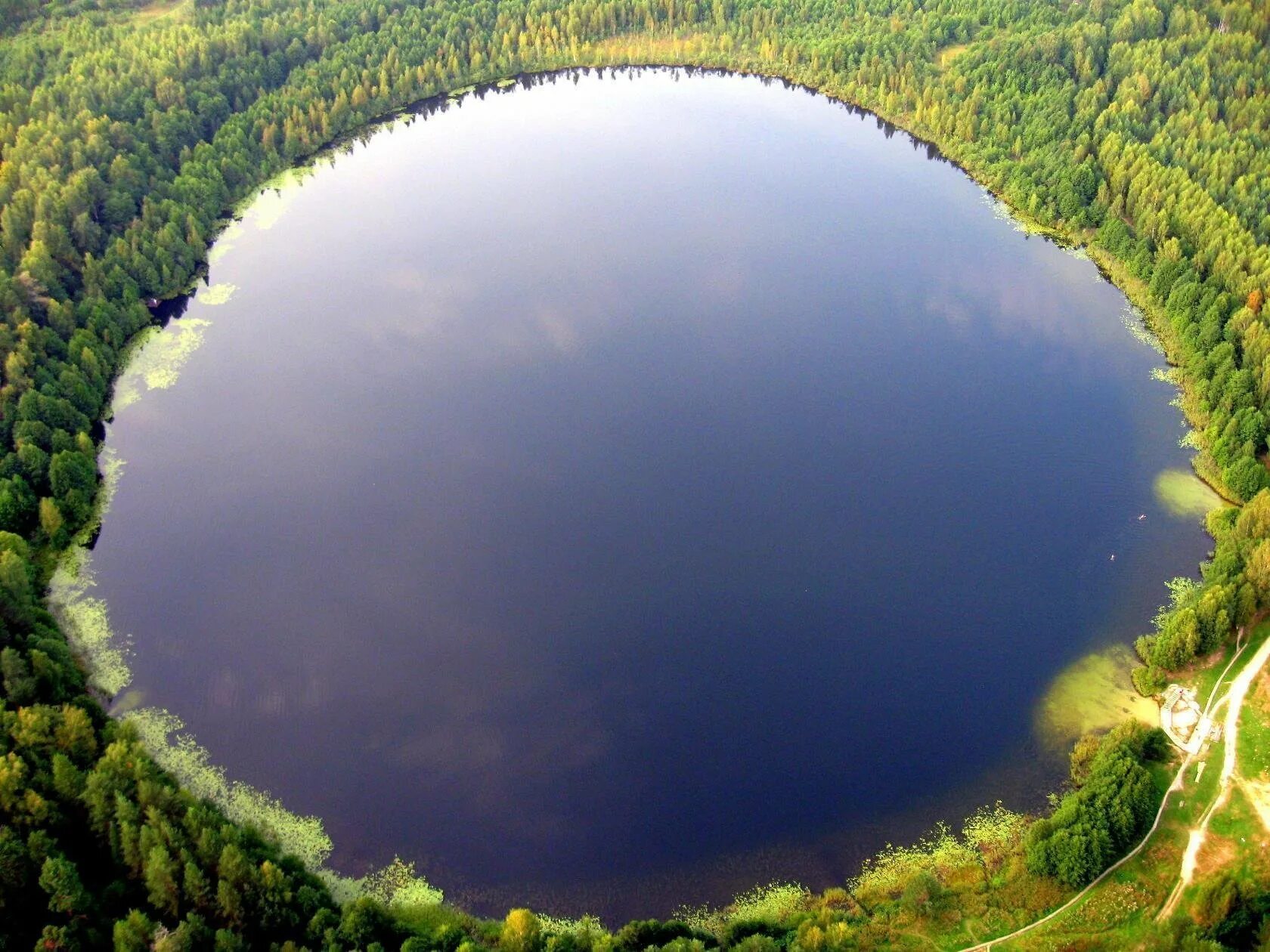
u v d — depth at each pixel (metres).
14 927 81.69
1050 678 112.25
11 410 134.25
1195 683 107.62
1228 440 134.50
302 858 96.44
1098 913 86.94
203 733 108.56
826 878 93.94
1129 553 127.50
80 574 126.12
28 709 95.44
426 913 92.00
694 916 91.44
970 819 98.06
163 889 83.25
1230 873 89.19
